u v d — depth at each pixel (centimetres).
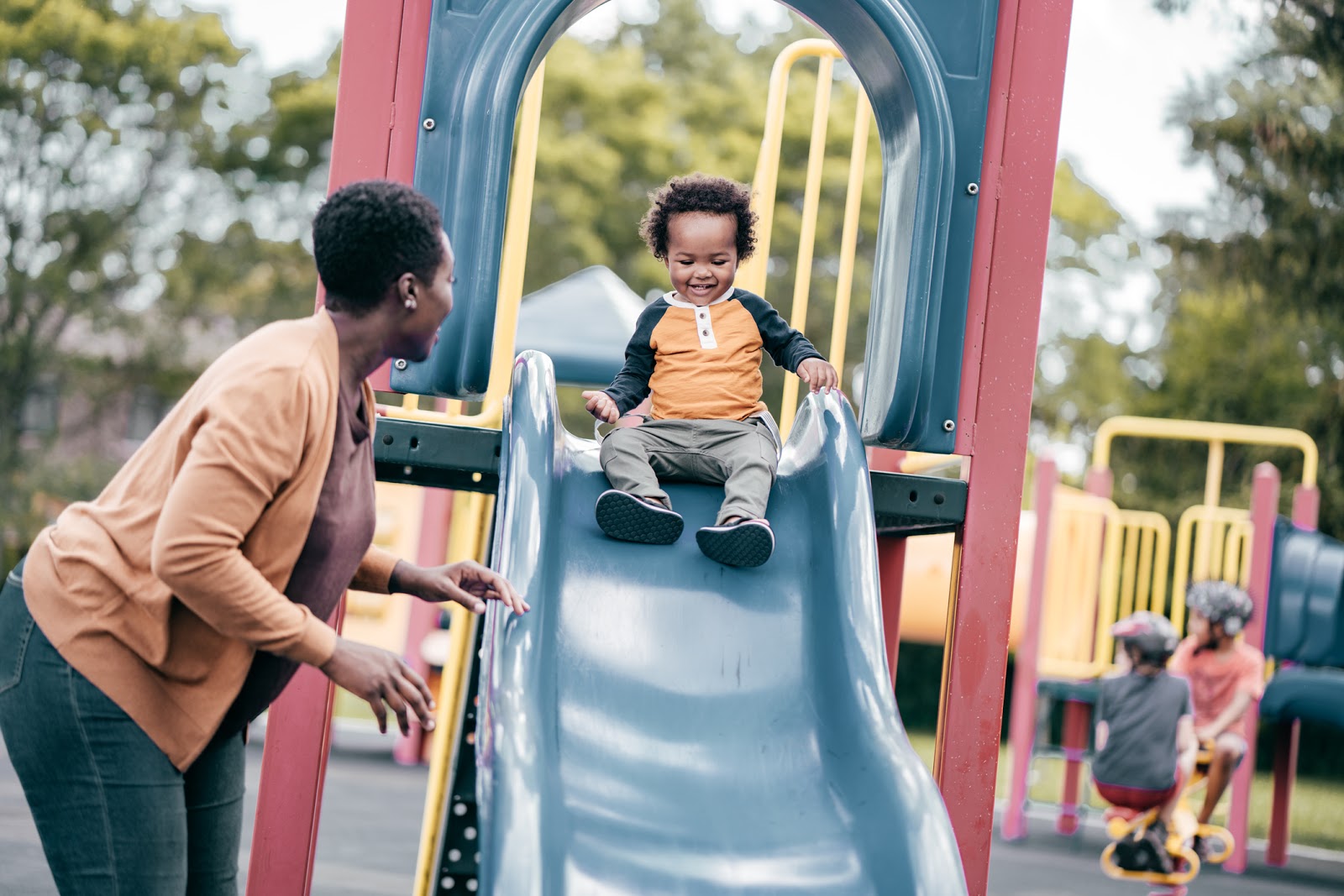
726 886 242
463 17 328
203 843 237
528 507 289
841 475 317
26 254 1741
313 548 221
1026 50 349
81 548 213
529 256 1789
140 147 1744
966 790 332
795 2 352
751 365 344
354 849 613
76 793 211
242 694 227
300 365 209
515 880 217
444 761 507
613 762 264
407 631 968
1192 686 762
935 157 336
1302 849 938
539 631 269
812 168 439
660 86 1870
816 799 264
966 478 342
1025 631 855
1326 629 876
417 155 326
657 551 307
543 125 1841
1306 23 1462
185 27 1709
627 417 479
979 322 345
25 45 1642
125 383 1841
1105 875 706
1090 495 937
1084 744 902
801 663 291
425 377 324
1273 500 873
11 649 217
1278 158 1462
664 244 355
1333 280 1467
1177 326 1795
